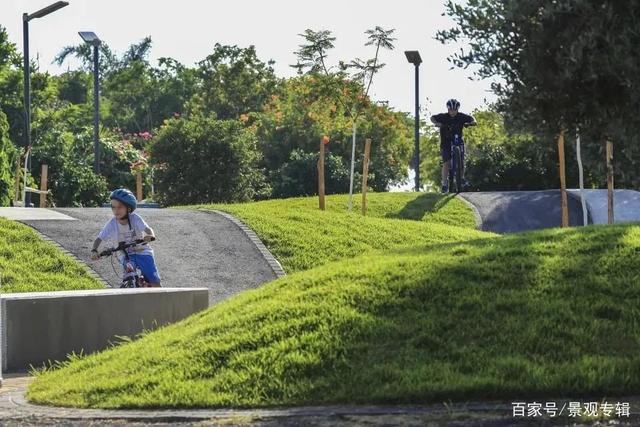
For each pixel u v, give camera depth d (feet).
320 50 176.96
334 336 35.01
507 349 33.99
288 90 240.94
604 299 37.37
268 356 34.30
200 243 79.77
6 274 66.64
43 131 239.09
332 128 212.84
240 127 186.29
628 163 36.86
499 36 35.73
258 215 88.28
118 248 54.13
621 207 110.83
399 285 38.63
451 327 35.58
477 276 39.91
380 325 35.55
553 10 33.78
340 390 31.96
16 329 45.68
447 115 117.60
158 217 86.22
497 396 31.04
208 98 308.81
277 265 77.41
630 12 33.01
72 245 74.90
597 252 42.42
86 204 170.91
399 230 90.94
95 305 47.88
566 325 35.32
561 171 94.68
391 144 226.58
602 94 34.32
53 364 46.19
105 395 33.76
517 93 35.47
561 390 31.04
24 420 31.78
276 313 37.19
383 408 30.68
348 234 86.74
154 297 50.11
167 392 33.17
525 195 114.52
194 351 35.58
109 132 271.28
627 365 32.12
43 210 85.20
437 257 42.75
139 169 198.90
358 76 169.99
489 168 142.92
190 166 180.45
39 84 251.19
